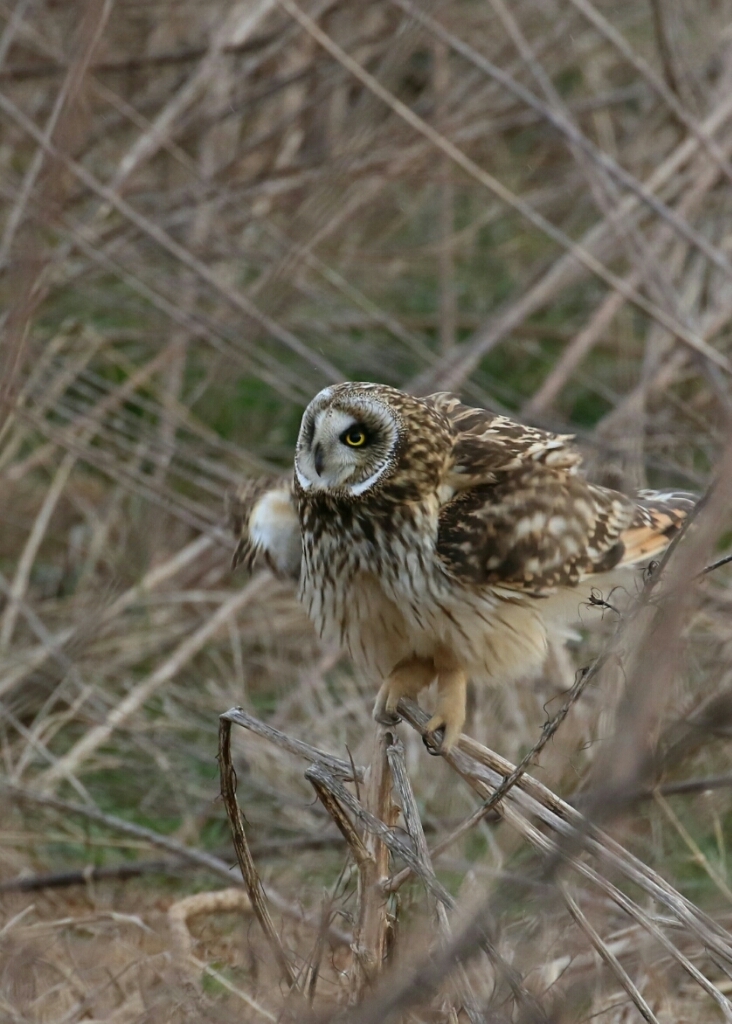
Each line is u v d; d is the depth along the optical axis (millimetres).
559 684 10070
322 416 7457
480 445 7746
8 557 12797
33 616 11336
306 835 9711
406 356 14773
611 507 8102
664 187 15039
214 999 7172
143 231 13375
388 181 15055
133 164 14023
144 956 7762
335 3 14742
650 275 13531
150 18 16047
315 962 6434
